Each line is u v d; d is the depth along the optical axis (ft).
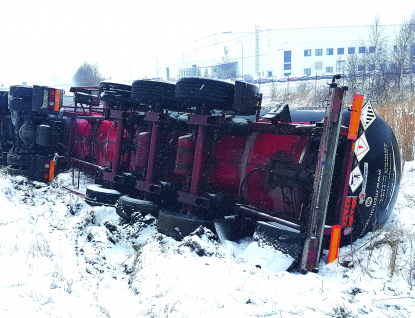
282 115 23.80
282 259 21.40
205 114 27.45
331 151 20.72
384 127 24.11
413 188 34.06
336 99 20.45
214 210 28.02
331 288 18.58
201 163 27.78
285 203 23.77
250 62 276.82
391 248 22.03
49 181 47.55
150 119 32.01
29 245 23.32
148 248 23.53
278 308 16.29
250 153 26.32
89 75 214.07
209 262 20.85
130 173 35.99
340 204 22.06
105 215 32.89
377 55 133.80
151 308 16.14
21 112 49.06
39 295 16.52
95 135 44.57
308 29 244.42
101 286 19.25
